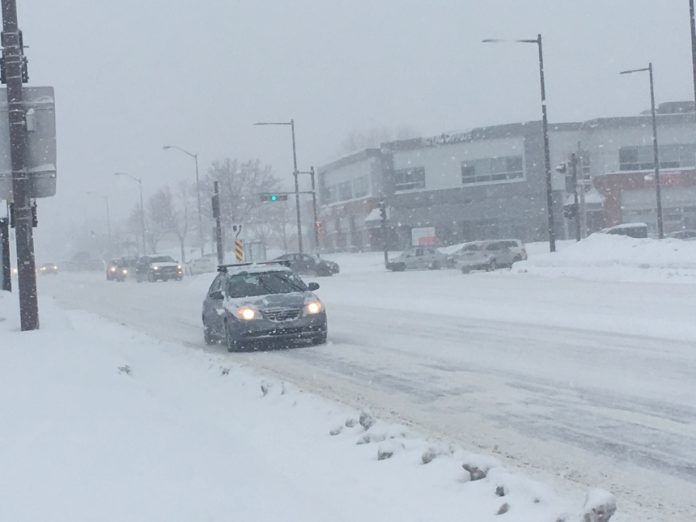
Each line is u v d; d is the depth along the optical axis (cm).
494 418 952
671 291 2516
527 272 3847
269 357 1594
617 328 1761
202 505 558
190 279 6550
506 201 7250
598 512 558
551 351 1466
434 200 7556
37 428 751
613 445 810
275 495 606
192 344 1958
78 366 1128
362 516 621
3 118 1581
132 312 3100
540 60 4197
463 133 7388
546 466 747
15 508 530
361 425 891
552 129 7150
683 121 7119
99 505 541
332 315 2516
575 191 4959
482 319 2139
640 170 7094
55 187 1600
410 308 2631
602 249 3756
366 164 8175
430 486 676
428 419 959
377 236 7944
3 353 1268
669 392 1053
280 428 924
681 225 7150
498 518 595
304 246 10138
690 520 595
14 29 1537
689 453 771
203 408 1079
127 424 780
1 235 2878
